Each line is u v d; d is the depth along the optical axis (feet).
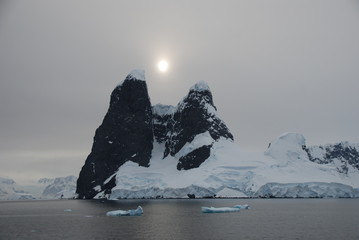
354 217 613.93
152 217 636.48
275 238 426.92
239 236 440.04
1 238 454.40
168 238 431.84
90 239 432.66
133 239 428.56
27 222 615.16
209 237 435.53
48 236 460.14
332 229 484.74
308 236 436.76
